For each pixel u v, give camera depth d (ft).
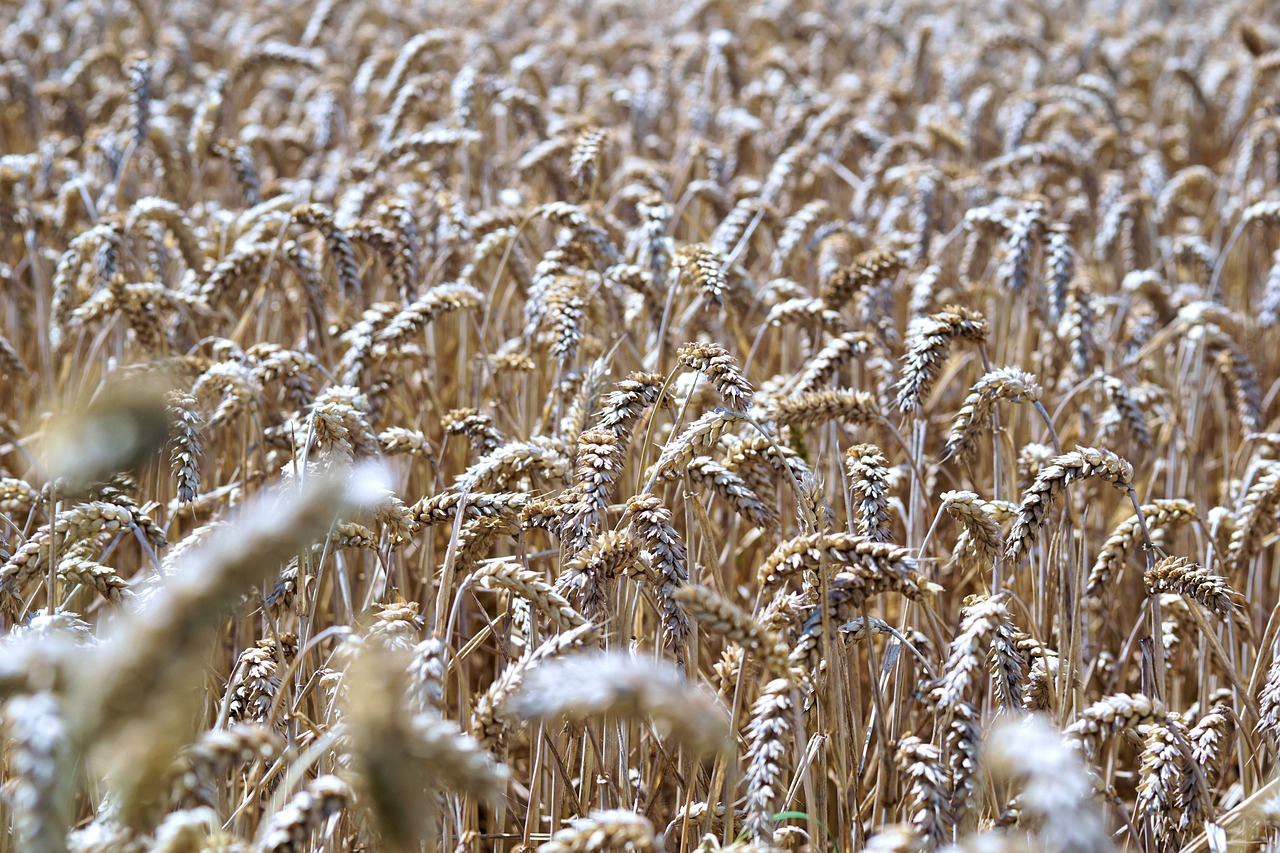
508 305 16.85
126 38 32.89
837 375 12.61
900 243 18.47
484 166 19.02
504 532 9.52
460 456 13.28
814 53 34.06
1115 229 20.08
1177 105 34.24
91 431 4.05
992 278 18.37
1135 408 13.19
